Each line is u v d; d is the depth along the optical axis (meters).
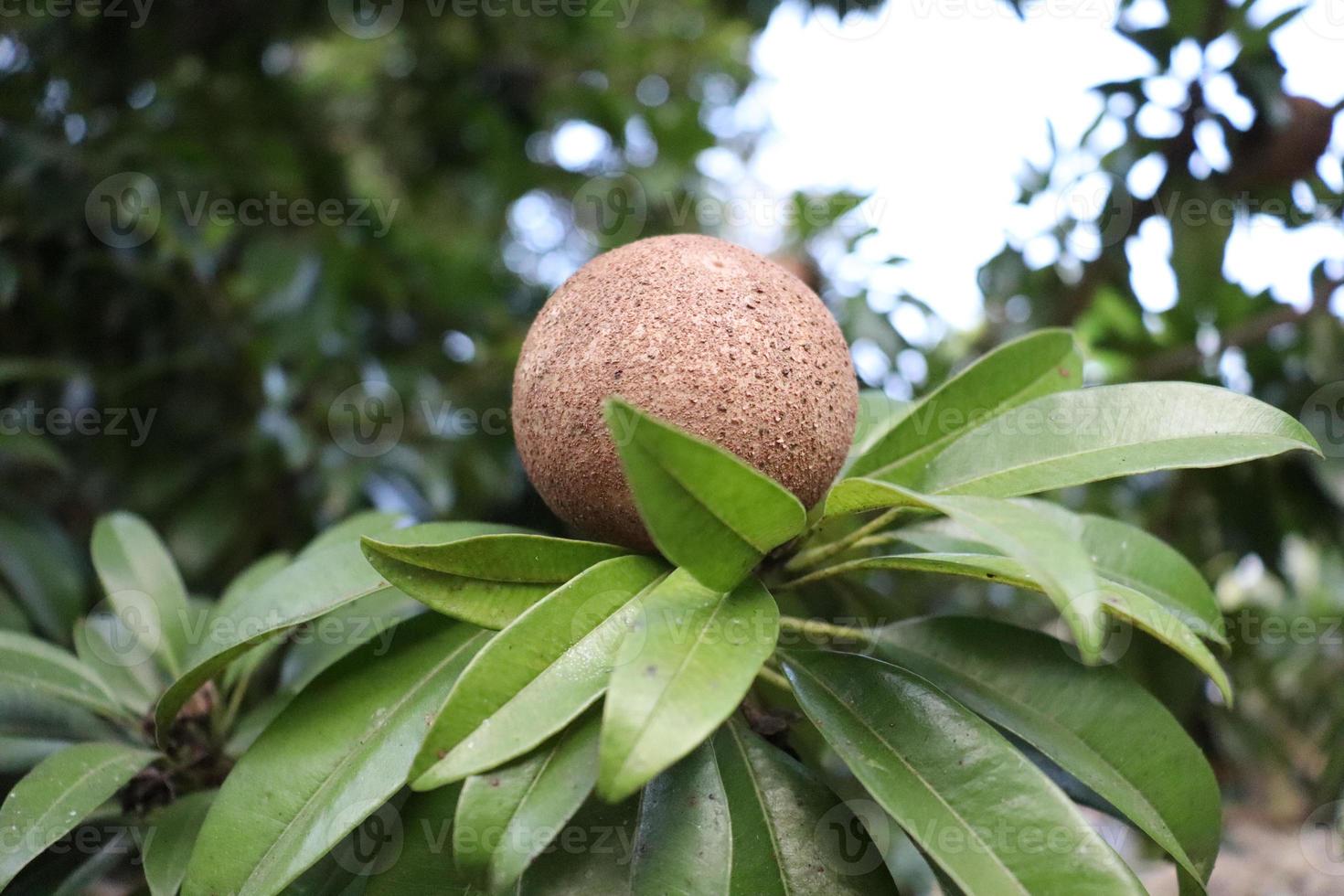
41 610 0.42
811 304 0.30
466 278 0.67
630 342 0.28
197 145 0.57
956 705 0.28
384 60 0.85
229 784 0.29
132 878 0.40
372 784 0.28
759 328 0.28
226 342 0.56
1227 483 0.49
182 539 0.53
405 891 0.28
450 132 0.82
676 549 0.25
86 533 0.57
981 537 0.24
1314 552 0.64
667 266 0.29
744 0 0.76
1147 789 0.30
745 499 0.25
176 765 0.34
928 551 0.33
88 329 0.55
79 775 0.30
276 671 0.41
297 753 0.29
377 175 0.85
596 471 0.28
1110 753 0.30
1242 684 0.53
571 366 0.29
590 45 0.81
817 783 0.29
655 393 0.28
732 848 0.28
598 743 0.26
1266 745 0.53
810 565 0.32
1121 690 0.31
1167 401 0.29
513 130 0.82
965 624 0.33
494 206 0.80
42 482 0.55
